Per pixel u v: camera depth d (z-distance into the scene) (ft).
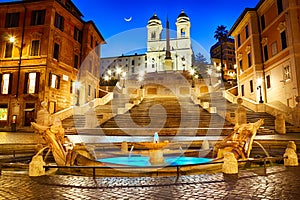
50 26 83.56
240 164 25.81
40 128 25.34
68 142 27.40
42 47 82.89
